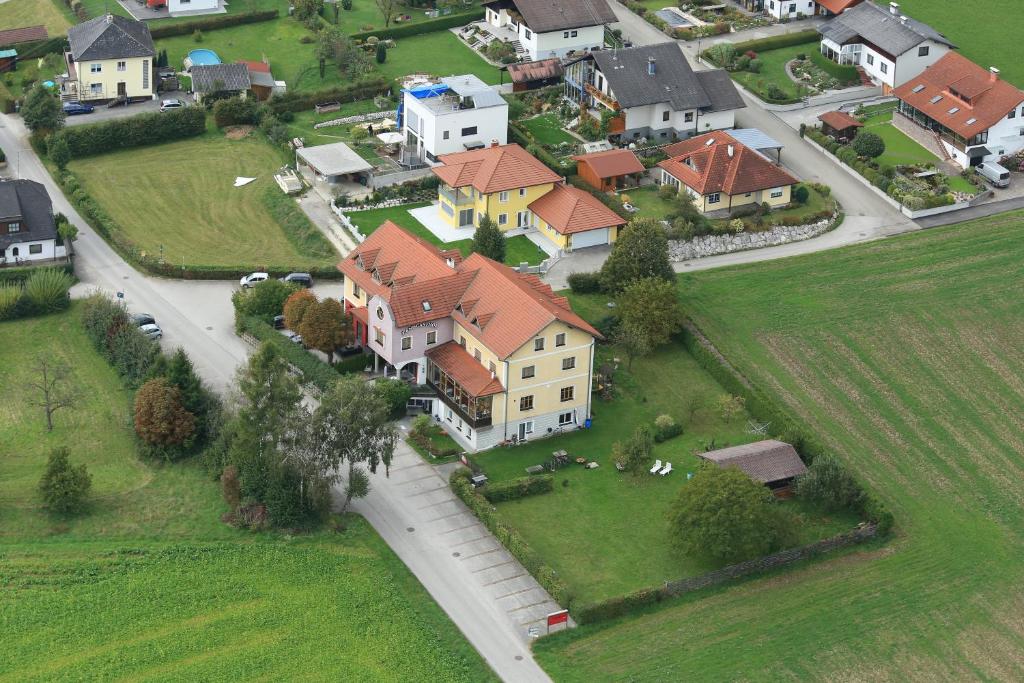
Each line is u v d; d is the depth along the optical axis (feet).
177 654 369.91
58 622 378.32
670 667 371.15
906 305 514.68
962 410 467.93
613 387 479.00
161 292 529.45
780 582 399.65
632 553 407.64
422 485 433.89
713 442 450.30
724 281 528.22
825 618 388.57
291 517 411.13
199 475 435.53
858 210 574.15
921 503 429.79
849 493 422.00
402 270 478.59
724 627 384.06
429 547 408.87
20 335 503.61
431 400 465.88
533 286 474.90
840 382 478.18
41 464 440.04
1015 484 438.40
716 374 479.82
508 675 366.63
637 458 436.76
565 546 409.90
